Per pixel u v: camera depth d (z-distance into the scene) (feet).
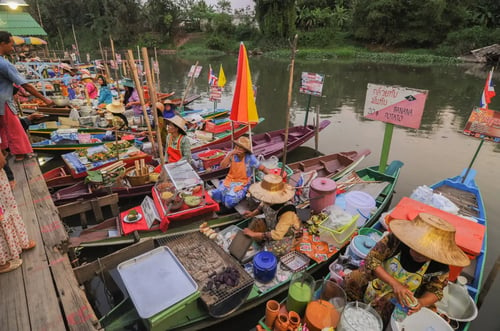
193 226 15.55
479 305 12.16
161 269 10.67
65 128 28.63
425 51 124.98
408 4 124.26
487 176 24.94
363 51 133.69
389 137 20.81
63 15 162.30
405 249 9.00
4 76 14.02
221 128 29.86
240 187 16.49
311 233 14.55
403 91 19.06
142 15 159.53
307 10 148.77
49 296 9.11
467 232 11.43
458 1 124.26
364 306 9.82
